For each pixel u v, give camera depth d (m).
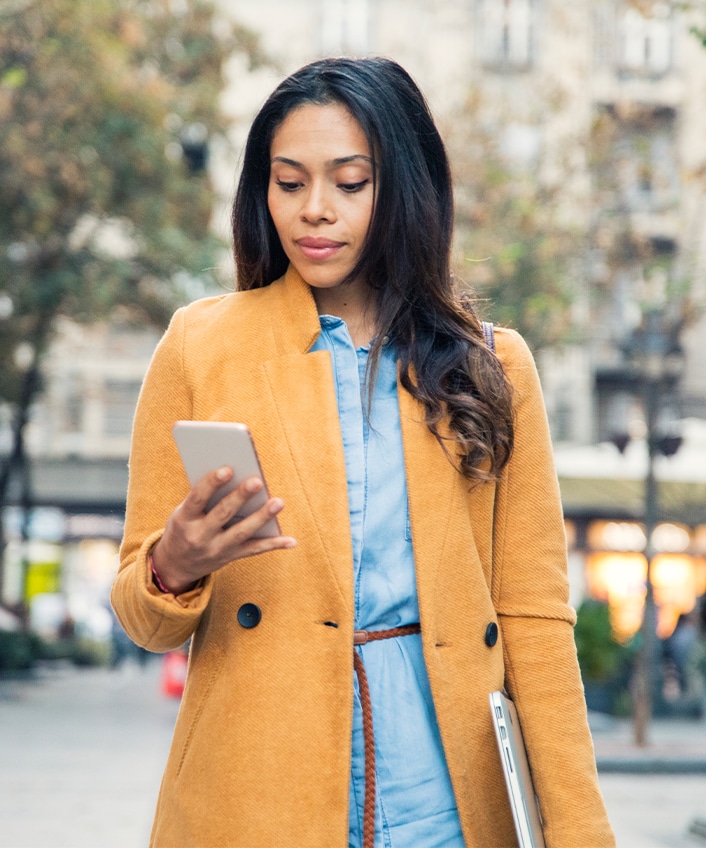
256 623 2.23
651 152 24.58
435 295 2.44
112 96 19.69
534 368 2.55
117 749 14.23
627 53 31.50
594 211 23.88
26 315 22.06
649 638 15.61
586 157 23.92
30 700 21.59
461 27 33.75
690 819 10.34
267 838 2.16
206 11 23.11
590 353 35.62
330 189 2.33
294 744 2.18
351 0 36.44
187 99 22.53
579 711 2.40
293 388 2.33
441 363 2.38
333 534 2.24
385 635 2.28
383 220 2.37
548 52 33.00
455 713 2.26
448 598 2.30
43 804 9.87
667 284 19.47
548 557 2.46
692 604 29.67
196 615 2.16
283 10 36.56
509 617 2.44
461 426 2.35
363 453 2.33
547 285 22.70
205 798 2.21
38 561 36.56
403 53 34.31
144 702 21.66
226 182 25.61
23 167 19.27
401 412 2.36
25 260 21.64
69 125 19.62
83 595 36.69
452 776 2.24
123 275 21.42
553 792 2.35
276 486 2.27
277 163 2.35
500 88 32.69
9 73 17.86
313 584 2.23
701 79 31.34
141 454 2.38
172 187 20.92
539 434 2.50
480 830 2.26
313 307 2.39
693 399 34.28
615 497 24.02
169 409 2.38
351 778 2.23
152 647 2.29
